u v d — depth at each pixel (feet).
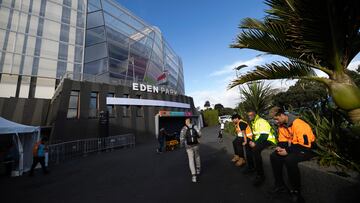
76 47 89.30
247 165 20.04
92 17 96.02
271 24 10.86
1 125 29.81
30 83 78.59
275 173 13.20
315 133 12.26
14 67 76.33
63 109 61.05
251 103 25.39
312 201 10.19
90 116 67.05
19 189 21.54
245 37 11.82
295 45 10.60
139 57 109.40
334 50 9.31
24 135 34.53
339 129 9.74
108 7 104.63
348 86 8.98
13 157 30.37
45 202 16.67
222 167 23.54
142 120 83.35
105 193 17.57
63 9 90.68
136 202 14.65
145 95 88.07
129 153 48.01
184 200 14.12
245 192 14.60
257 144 16.69
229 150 33.45
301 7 8.77
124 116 78.59
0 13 77.20
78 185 21.18
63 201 16.52
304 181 10.86
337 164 9.53
